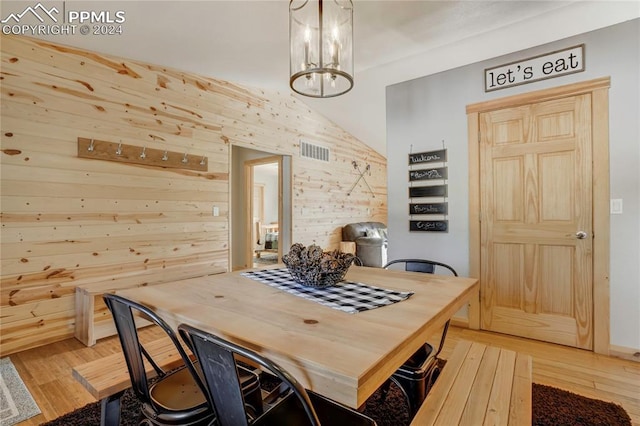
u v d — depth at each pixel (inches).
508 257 113.0
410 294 59.2
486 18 103.0
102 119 120.5
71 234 112.7
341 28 71.6
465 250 121.7
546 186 106.1
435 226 127.9
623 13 100.3
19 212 101.9
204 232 154.6
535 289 108.1
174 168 143.4
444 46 122.1
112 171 123.4
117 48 115.4
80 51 115.0
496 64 115.0
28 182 103.7
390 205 139.5
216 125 161.3
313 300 55.4
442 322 51.3
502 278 114.1
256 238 363.9
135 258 129.8
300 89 84.3
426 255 130.3
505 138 113.3
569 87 101.7
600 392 76.5
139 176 131.3
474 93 119.4
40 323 105.4
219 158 162.6
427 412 43.8
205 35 106.0
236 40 110.5
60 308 109.7
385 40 117.0
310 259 64.6
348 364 32.5
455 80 123.4
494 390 49.3
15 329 100.7
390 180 139.6
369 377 31.6
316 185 232.8
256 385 50.4
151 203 135.1
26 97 103.2
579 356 95.6
